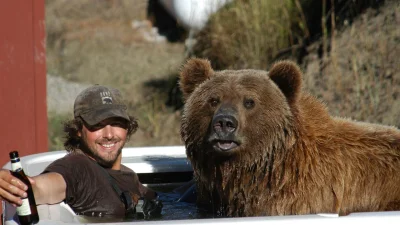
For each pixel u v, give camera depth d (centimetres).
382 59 2088
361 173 946
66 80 2862
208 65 1031
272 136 962
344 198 941
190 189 1120
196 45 2414
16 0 1614
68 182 902
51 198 879
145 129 2358
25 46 1633
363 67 2098
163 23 3338
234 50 2283
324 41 2164
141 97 2586
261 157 964
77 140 1019
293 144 958
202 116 973
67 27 3491
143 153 1284
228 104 943
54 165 920
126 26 3422
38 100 1656
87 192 930
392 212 732
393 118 1945
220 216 1006
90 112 975
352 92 2053
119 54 3086
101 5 3675
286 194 958
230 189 985
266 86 975
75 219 875
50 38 3394
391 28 2136
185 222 707
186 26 2520
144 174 1211
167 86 2617
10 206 865
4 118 1577
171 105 2478
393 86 2022
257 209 982
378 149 959
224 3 2380
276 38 2273
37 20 1662
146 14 3472
